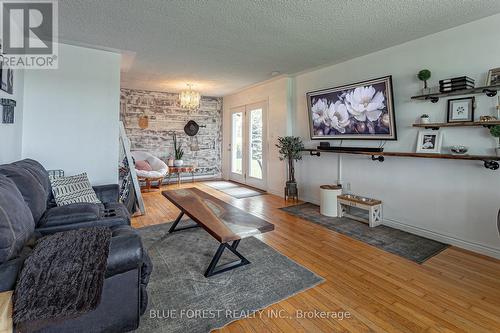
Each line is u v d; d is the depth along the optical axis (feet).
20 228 4.23
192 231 10.46
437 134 9.35
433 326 5.20
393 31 9.13
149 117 20.65
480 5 7.38
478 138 8.41
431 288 6.52
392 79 10.61
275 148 17.13
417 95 9.71
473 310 5.69
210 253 8.47
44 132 10.26
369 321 5.34
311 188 15.06
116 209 7.80
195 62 12.86
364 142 11.96
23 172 6.17
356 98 11.62
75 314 3.68
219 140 24.02
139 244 4.53
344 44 10.37
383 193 11.28
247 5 7.40
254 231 6.52
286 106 15.96
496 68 7.86
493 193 8.16
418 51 9.79
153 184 19.56
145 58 12.22
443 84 8.61
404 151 10.41
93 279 3.91
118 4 7.39
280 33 9.30
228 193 17.80
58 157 10.54
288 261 7.93
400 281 6.84
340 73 12.89
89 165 11.12
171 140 21.67
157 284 6.63
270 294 6.24
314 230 10.63
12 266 3.65
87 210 6.42
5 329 3.44
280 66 13.52
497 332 5.04
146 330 5.03
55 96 10.40
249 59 12.33
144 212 12.89
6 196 4.31
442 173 9.34
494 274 7.17
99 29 9.05
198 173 23.13
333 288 6.52
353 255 8.37
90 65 10.99
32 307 3.46
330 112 12.97
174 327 5.12
